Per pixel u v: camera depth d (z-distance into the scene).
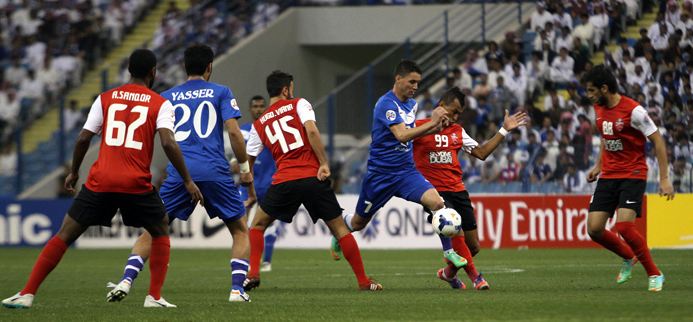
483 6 90.00
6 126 95.69
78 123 93.94
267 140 38.09
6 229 82.06
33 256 70.69
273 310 30.91
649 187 68.00
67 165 87.19
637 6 85.00
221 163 34.09
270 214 38.50
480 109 81.12
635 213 36.75
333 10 99.75
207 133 34.09
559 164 70.88
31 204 81.69
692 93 75.50
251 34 98.94
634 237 36.56
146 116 30.67
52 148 90.75
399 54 97.94
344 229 38.31
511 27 92.19
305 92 101.75
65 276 51.38
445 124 38.25
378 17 98.38
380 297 35.31
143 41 104.75
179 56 98.50
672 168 67.88
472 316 28.45
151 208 31.11
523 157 71.81
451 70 88.38
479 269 50.81
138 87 31.06
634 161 36.91
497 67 83.88
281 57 99.88
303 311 30.53
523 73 82.94
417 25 96.94
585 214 69.69
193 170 33.81
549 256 61.72
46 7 103.81
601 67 36.47
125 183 30.52
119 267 58.81
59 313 30.45
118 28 104.38
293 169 37.69
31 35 101.62
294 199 37.88
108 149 30.67
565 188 70.50
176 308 31.77
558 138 74.56
